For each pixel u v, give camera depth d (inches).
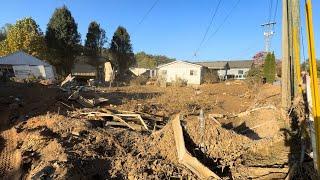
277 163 403.2
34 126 568.7
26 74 1620.3
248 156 418.3
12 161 429.1
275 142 441.7
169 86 1633.9
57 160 388.8
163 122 629.0
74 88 1082.7
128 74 2581.2
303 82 458.0
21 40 2069.4
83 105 781.3
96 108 745.6
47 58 2123.5
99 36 2504.9
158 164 394.9
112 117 624.4
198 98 1024.9
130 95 1091.3
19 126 584.4
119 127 586.2
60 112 673.6
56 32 2166.6
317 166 308.5
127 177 380.2
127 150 454.9
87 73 2345.0
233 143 424.8
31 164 403.9
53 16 2198.6
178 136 422.3
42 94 900.0
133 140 486.3
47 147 444.5
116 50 2591.0
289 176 372.2
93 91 1113.4
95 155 419.5
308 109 405.7
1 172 401.4
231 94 1181.7
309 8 282.7
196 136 427.2
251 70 1941.4
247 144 428.5
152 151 434.9
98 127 568.7
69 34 2188.7
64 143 450.0
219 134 430.6
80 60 2466.8
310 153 398.0
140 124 598.2
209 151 416.8
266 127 519.2
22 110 710.5
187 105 853.2
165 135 445.1
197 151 416.5
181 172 382.6
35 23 2154.3
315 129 295.9
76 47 2256.4
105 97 962.7
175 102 908.0
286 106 488.1
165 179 374.0
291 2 462.0
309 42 285.3
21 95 872.9
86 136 498.0
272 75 1430.9
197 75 2058.3
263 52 2158.0
